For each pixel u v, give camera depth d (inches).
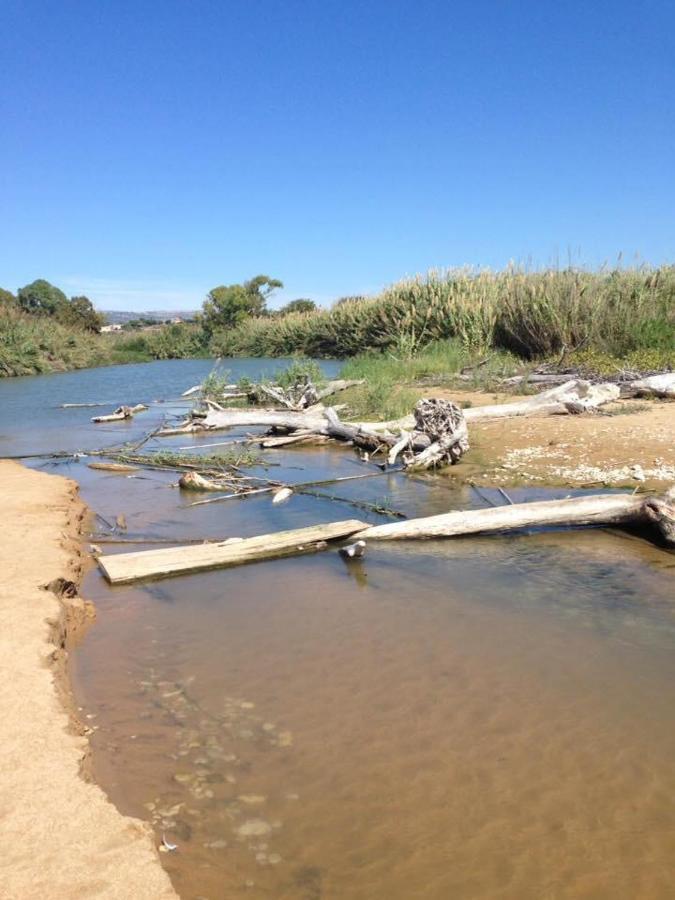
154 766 133.6
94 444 516.7
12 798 111.9
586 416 486.6
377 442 454.9
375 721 149.6
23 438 551.2
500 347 901.8
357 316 1299.2
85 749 128.8
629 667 171.5
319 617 202.1
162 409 744.3
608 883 106.7
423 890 105.0
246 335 1865.2
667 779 130.6
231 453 451.8
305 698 158.7
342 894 103.7
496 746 140.7
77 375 1274.6
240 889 104.0
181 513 316.2
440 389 676.1
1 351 1291.8
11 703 140.3
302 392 628.4
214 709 154.3
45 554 229.5
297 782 129.7
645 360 663.8
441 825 119.0
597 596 213.5
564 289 803.4
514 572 234.5
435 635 189.6
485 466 380.2
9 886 93.6
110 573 228.7
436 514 302.7
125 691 161.5
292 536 260.1
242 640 187.8
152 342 1950.1
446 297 1031.0
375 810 122.4
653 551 250.2
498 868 109.6
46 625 175.0
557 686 163.0
